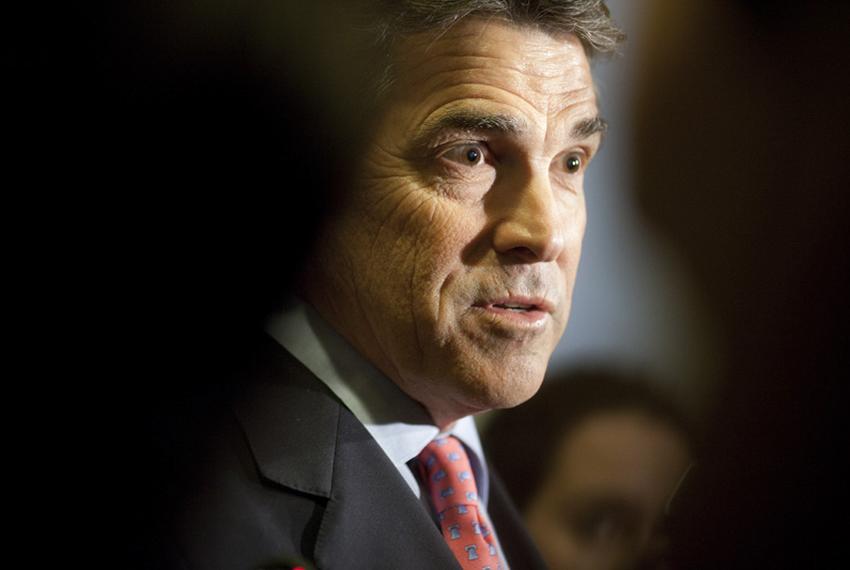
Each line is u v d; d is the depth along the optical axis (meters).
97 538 3.41
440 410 4.11
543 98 3.80
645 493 5.80
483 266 3.80
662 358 7.00
